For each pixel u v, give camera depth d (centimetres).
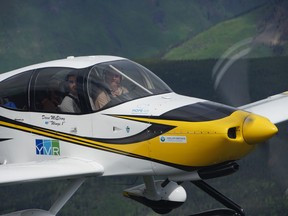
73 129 2177
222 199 2238
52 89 2212
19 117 2262
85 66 2197
